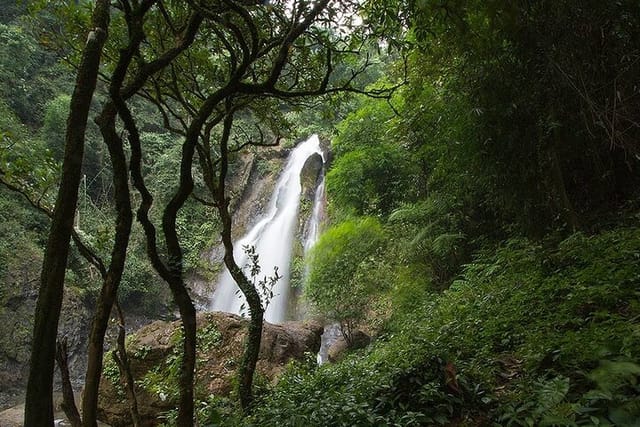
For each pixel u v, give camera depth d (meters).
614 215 6.72
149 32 4.63
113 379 7.47
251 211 22.58
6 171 3.53
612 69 5.82
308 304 13.64
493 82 6.21
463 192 8.72
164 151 24.05
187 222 22.55
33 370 1.98
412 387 3.64
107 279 2.70
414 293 9.18
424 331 5.98
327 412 3.55
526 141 6.51
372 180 13.01
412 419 3.18
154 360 7.52
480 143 6.98
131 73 4.77
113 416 7.25
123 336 3.78
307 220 19.23
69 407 2.89
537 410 2.80
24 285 15.88
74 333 16.14
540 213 7.15
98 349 2.66
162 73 4.77
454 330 5.35
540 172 6.74
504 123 6.54
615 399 2.56
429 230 9.27
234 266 4.99
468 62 6.36
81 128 2.14
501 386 3.64
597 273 4.89
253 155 24.19
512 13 4.42
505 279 6.53
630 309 3.95
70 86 22.28
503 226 8.45
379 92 4.38
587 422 2.54
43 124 20.52
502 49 6.00
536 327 4.43
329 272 10.56
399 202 11.75
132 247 19.86
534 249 6.76
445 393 3.51
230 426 4.06
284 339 8.25
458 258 9.38
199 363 7.41
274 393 5.25
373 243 10.68
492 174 7.17
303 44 4.95
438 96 8.02
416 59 7.41
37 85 21.05
